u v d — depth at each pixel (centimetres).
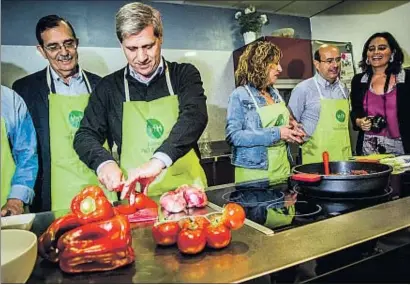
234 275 51
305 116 189
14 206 132
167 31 210
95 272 54
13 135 139
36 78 155
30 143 143
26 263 48
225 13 229
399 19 213
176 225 62
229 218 61
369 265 63
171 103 127
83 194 58
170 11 210
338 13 244
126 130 127
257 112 156
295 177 97
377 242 64
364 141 199
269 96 164
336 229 69
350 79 237
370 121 190
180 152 101
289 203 89
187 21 216
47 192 148
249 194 101
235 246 61
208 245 60
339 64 190
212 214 68
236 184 117
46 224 82
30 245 51
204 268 53
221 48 229
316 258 56
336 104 188
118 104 127
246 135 152
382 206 84
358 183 89
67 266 53
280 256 57
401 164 128
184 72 128
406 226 70
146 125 127
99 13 186
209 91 227
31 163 142
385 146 192
